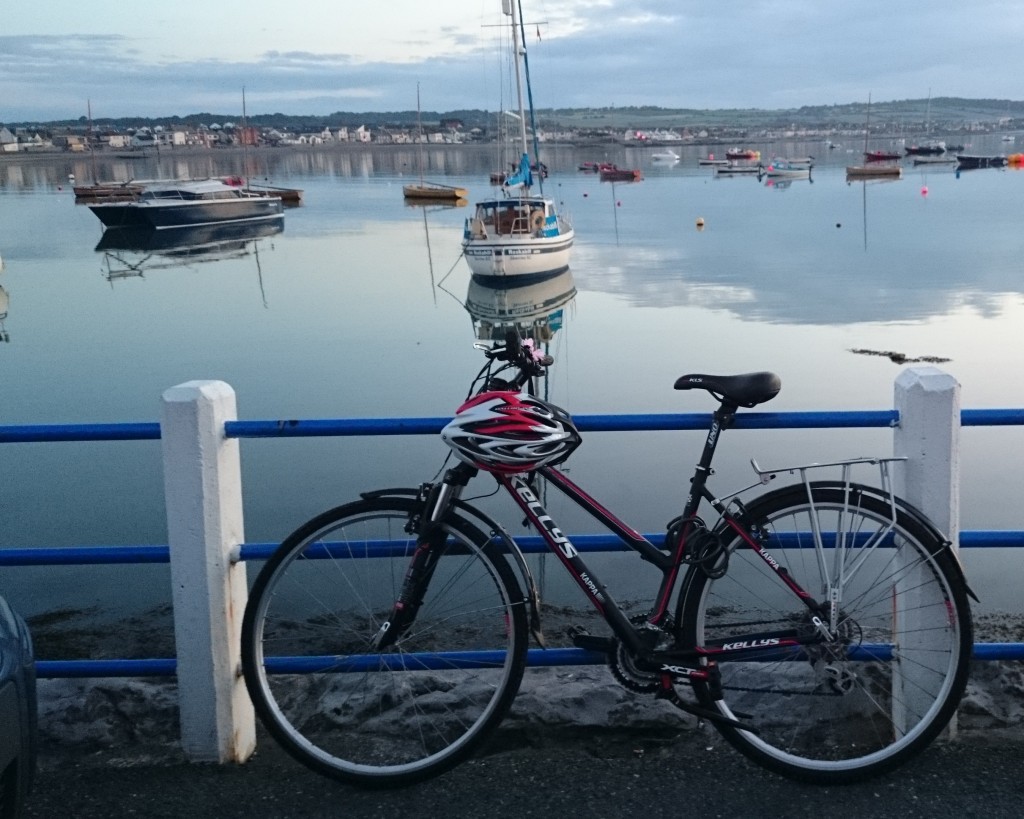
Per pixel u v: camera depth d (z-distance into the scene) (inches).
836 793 114.6
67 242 2219.5
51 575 338.6
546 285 1413.6
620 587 273.7
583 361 874.1
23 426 125.1
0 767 88.7
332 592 245.6
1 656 91.4
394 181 5162.4
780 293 1245.1
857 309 1098.1
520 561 114.2
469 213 2960.1
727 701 127.3
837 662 114.7
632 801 114.5
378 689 144.6
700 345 923.4
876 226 2169.0
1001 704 134.6
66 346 1042.7
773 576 119.7
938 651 118.2
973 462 446.3
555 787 117.8
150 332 1126.4
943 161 5816.9
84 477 479.5
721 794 115.3
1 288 1448.1
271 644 230.5
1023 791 113.7
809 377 754.8
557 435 109.9
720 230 2175.2
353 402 748.6
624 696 137.9
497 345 113.8
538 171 1610.5
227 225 2409.0
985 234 1947.6
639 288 1350.9
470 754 117.1
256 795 118.4
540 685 145.8
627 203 3115.2
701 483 116.6
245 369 893.2
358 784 118.0
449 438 110.9
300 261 1836.9
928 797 113.0
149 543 401.7
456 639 221.5
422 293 1416.1
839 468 410.9
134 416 735.7
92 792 120.2
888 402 665.0
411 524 116.3
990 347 851.4
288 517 426.3
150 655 277.6
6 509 438.0
